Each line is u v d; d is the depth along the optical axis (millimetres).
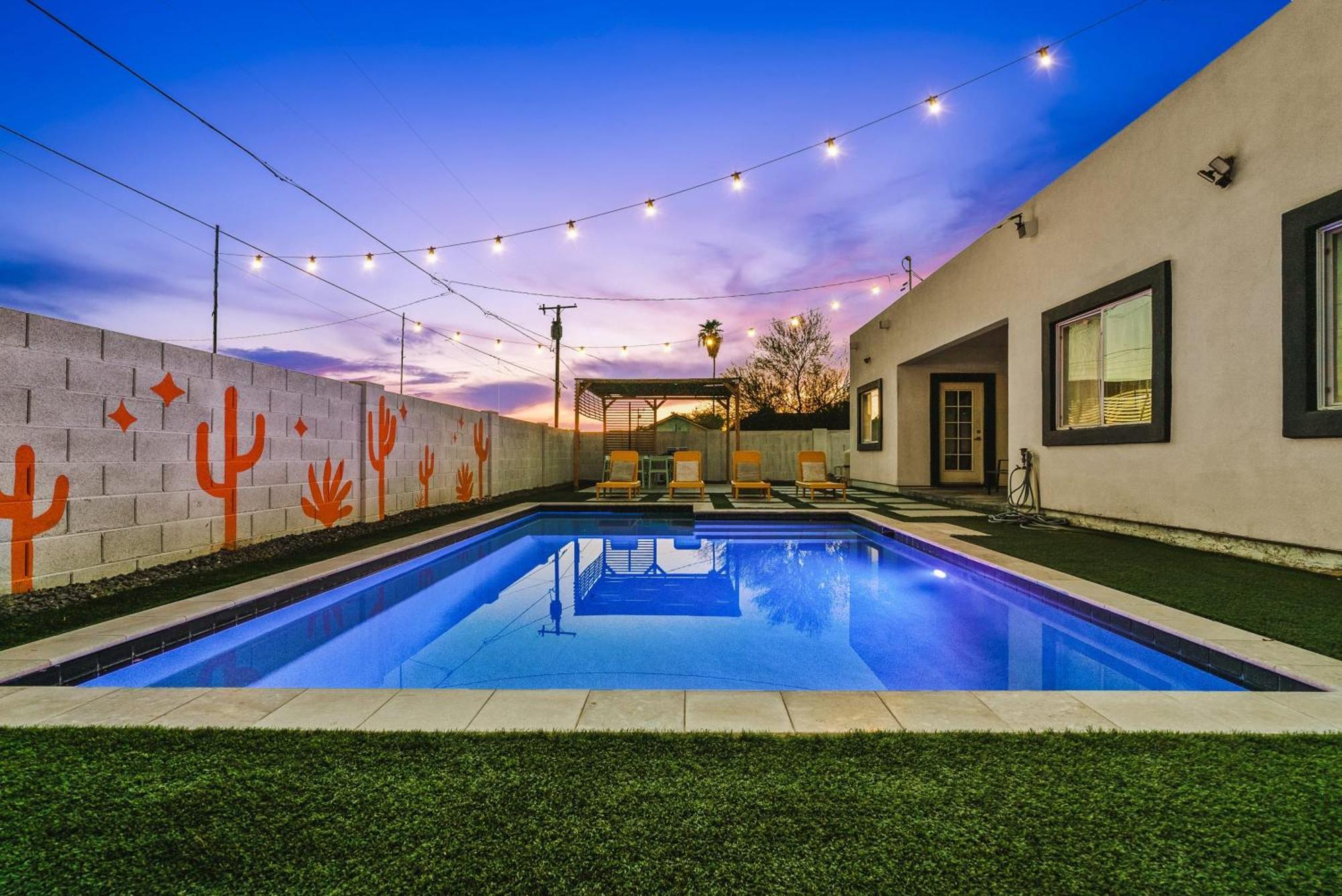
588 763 1555
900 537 6012
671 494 10680
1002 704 1970
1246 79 4242
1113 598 3238
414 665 3123
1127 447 5383
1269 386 4117
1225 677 2449
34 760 1580
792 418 20297
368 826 1289
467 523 6668
